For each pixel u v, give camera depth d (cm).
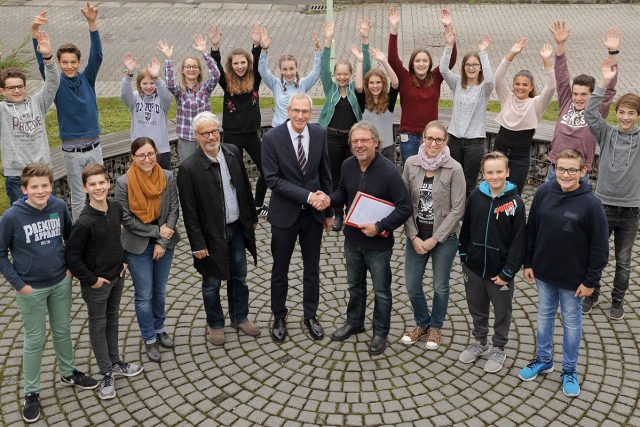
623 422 496
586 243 498
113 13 1992
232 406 523
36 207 484
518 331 611
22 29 1838
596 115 597
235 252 590
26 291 484
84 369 568
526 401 521
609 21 1809
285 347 597
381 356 582
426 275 710
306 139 571
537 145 922
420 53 785
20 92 700
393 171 533
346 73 762
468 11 1942
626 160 588
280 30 1797
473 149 802
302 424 503
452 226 535
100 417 513
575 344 521
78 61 737
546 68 752
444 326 622
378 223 538
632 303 648
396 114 1044
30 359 504
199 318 644
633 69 1426
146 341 579
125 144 929
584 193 495
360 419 506
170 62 798
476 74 781
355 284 587
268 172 567
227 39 1731
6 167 717
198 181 546
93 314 520
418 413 512
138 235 544
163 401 530
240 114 841
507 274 520
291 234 580
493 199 517
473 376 552
